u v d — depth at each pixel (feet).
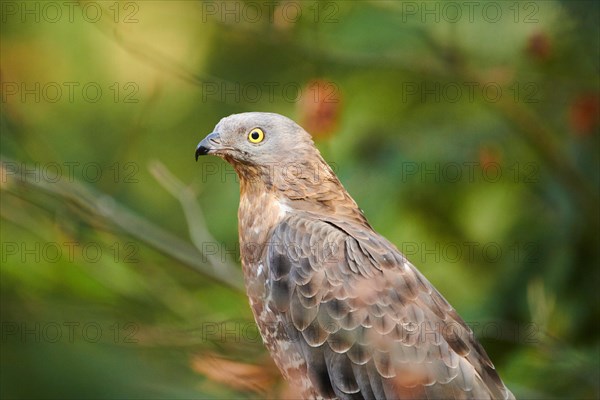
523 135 43.91
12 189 40.24
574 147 43.91
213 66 48.26
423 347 31.24
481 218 44.21
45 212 41.78
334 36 43.32
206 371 33.78
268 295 33.30
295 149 35.04
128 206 49.08
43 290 41.22
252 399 33.71
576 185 43.34
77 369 35.55
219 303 41.96
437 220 44.24
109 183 49.21
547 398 37.88
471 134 44.42
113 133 49.73
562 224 42.98
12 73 48.49
